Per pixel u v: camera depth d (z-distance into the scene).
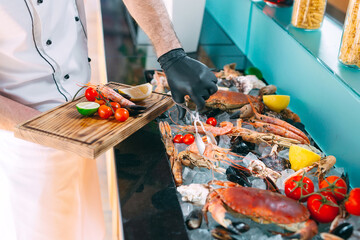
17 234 1.58
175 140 1.23
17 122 1.27
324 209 0.91
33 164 1.39
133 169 1.12
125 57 1.82
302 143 1.24
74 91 1.54
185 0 1.77
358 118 1.10
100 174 2.43
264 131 1.28
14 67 1.39
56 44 1.46
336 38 1.46
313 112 1.39
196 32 1.89
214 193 0.97
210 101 1.39
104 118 1.23
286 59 1.56
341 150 1.21
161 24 1.19
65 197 1.48
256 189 0.94
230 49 2.04
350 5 1.17
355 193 0.90
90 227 1.69
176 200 1.01
